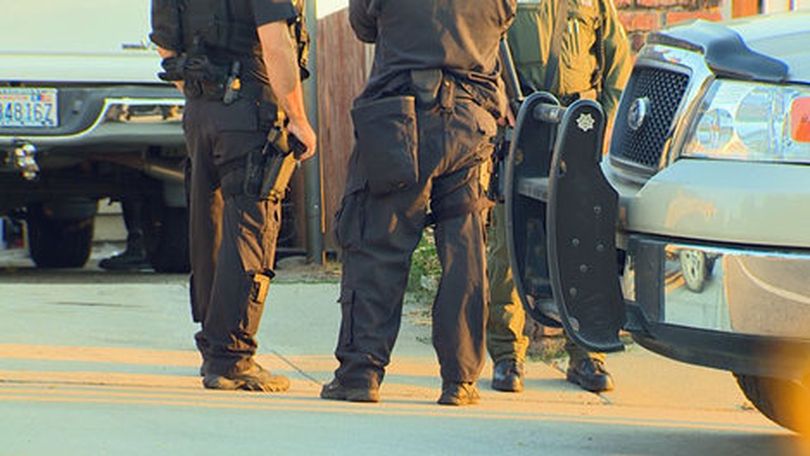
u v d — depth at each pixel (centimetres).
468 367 2344
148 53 3678
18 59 3638
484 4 2269
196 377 2523
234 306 2370
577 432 2166
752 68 1728
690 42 1822
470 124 2258
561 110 1900
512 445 2038
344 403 2316
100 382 2447
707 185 1705
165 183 3981
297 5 2320
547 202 1845
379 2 2262
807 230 1658
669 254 1736
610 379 2561
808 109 1686
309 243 4309
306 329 3028
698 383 2617
